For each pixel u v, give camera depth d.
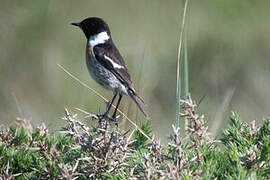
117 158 6.03
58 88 14.75
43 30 16.73
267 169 5.81
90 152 6.11
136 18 17.31
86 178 6.05
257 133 6.83
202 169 5.89
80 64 15.55
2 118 13.12
